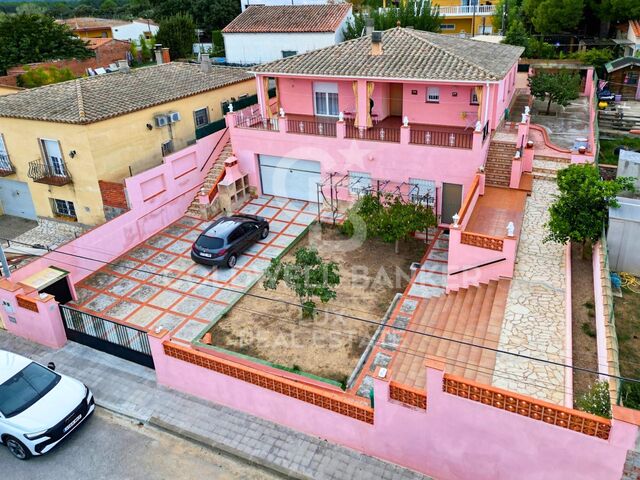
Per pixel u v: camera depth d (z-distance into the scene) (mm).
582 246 16109
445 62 20641
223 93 27141
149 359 14453
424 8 35406
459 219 16172
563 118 27828
